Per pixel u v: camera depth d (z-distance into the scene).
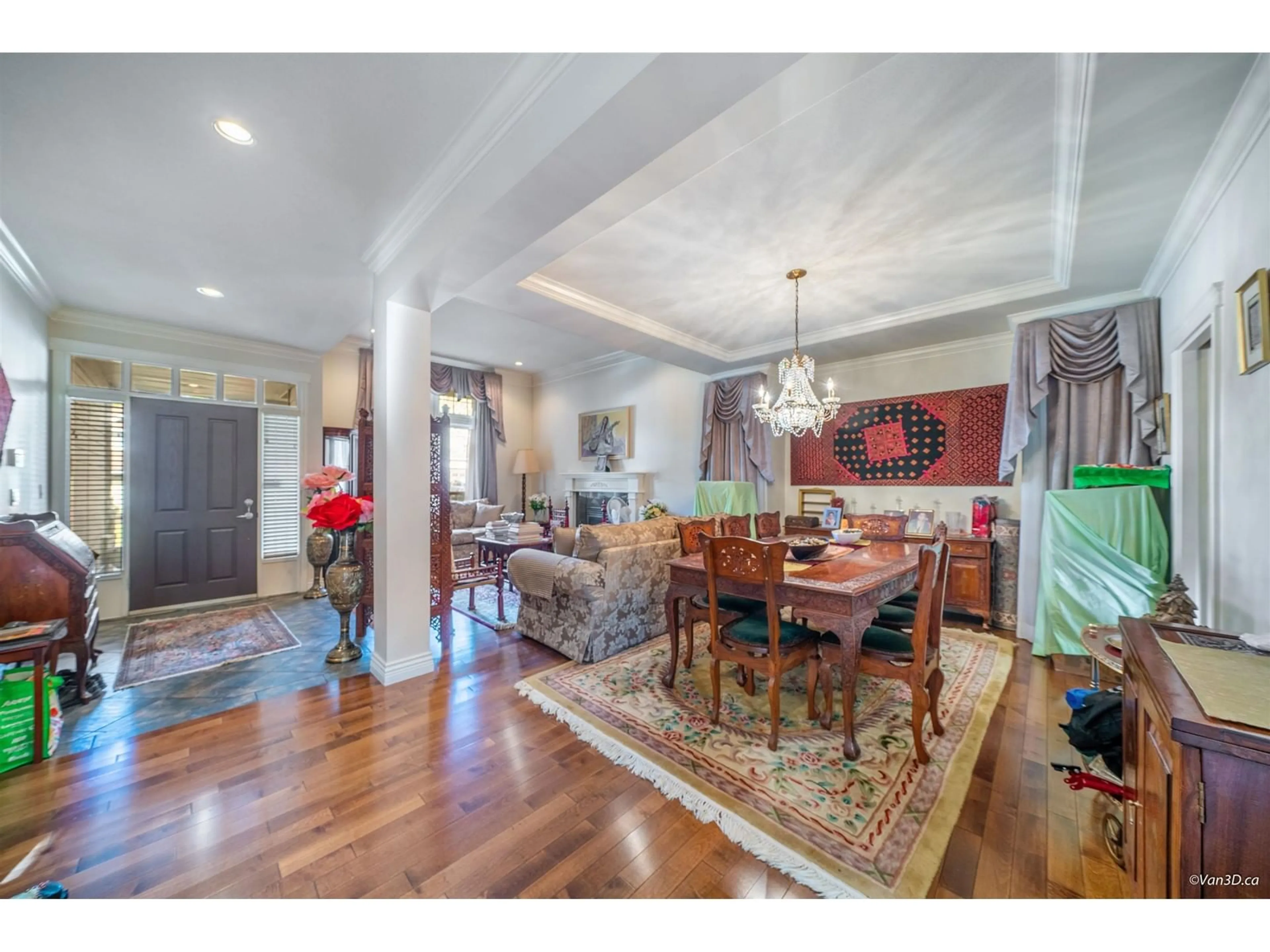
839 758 1.98
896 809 1.66
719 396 5.20
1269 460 1.48
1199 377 2.45
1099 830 1.55
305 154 1.86
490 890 1.33
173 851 1.47
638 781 1.83
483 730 2.20
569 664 2.97
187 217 2.30
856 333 3.97
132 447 3.93
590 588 2.96
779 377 4.87
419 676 2.78
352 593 3.03
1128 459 3.02
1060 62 1.45
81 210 2.24
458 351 6.15
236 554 4.43
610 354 6.34
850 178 2.09
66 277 3.01
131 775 1.85
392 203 2.21
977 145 1.85
